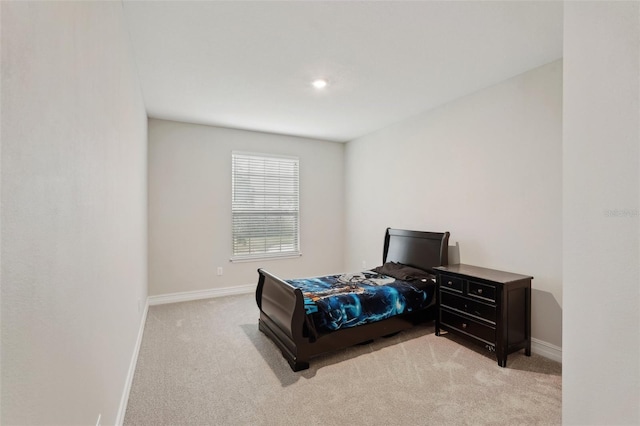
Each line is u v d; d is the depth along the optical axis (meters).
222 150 4.81
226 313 3.96
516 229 3.01
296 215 5.44
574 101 0.90
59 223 0.90
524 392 2.23
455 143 3.64
